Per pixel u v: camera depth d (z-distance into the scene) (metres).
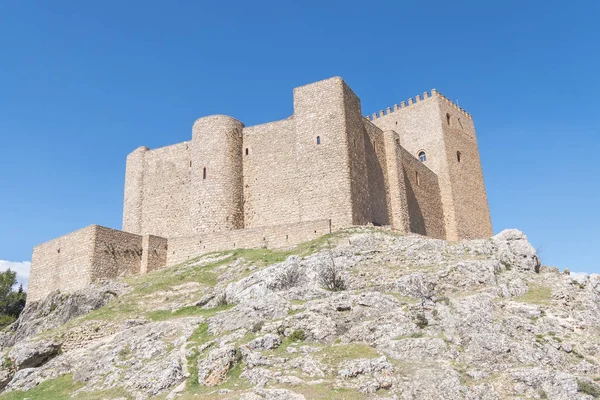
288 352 22.52
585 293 26.36
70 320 35.38
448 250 32.56
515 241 32.22
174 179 55.12
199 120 50.88
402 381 19.50
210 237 45.62
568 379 19.42
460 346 22.09
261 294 29.47
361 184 44.25
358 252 33.56
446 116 64.94
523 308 24.81
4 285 61.66
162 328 28.25
